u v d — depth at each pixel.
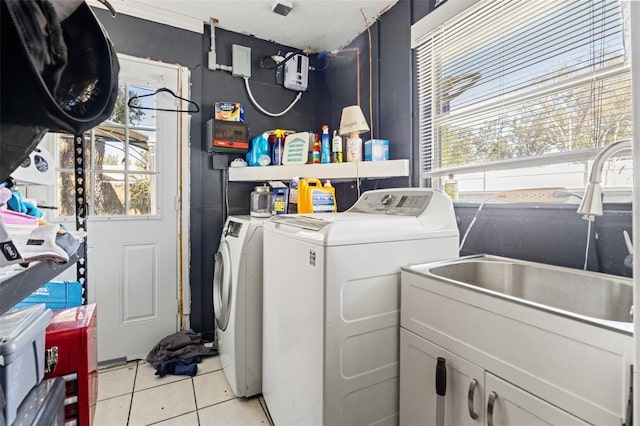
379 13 2.32
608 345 0.68
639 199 0.48
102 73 0.58
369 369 1.23
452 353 1.03
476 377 0.96
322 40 2.69
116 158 2.21
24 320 0.77
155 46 2.29
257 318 1.83
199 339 2.36
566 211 1.31
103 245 2.18
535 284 1.30
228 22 2.44
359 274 1.20
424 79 2.02
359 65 2.60
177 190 2.39
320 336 1.14
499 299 0.89
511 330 0.87
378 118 2.39
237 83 2.61
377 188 2.38
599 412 0.69
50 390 0.87
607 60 1.18
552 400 0.78
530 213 1.44
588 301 1.14
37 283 0.67
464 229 1.76
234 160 2.53
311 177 2.29
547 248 1.37
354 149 2.18
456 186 1.84
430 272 1.20
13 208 0.98
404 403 1.24
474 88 1.71
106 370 2.12
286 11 2.25
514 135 1.52
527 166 1.44
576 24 1.27
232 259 1.89
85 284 1.49
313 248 1.19
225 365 1.98
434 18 1.86
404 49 2.14
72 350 1.21
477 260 1.45
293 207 2.30
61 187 2.06
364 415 1.22
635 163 0.48
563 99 1.34
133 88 2.25
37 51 0.44
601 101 1.22
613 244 1.17
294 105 2.85
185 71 2.39
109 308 2.19
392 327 1.28
